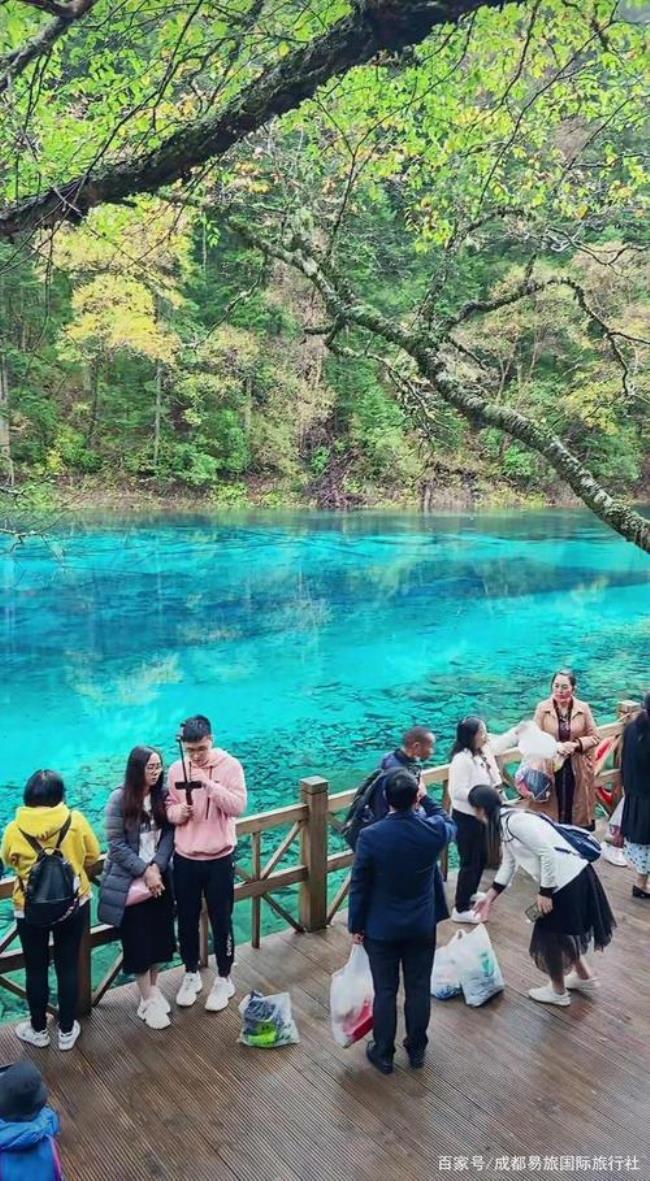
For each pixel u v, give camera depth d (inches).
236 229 158.6
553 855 142.1
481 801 169.3
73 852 131.6
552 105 200.1
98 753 376.2
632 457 1051.3
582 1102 125.4
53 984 206.4
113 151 159.2
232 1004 150.6
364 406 1107.9
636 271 470.9
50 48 108.9
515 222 209.8
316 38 94.0
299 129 208.2
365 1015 135.9
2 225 109.7
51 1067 132.8
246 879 167.5
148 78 154.0
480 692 474.6
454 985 153.9
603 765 235.6
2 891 135.5
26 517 565.3
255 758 371.2
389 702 454.9
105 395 1066.1
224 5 125.1
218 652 552.4
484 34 165.3
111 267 296.8
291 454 1170.6
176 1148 115.6
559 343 752.3
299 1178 110.3
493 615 666.2
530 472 1183.6
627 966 165.2
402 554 893.8
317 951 169.2
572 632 617.0
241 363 989.2
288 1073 131.5
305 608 681.6
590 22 145.1
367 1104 124.6
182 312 920.9
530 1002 152.4
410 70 171.5
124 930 139.2
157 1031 142.5
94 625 613.6
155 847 142.3
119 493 1066.1
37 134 162.2
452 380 99.3
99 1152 114.7
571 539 1001.5
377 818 142.4
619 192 220.2
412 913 126.3
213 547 898.1
